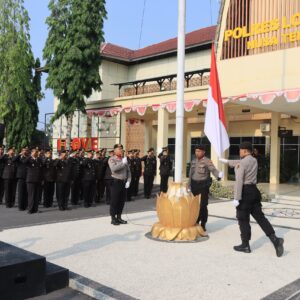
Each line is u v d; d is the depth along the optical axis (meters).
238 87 15.07
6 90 25.58
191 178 8.34
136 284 5.14
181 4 7.77
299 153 20.36
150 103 19.83
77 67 19.80
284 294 4.83
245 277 5.45
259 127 22.23
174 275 5.50
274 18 14.37
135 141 26.77
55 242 7.26
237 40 15.34
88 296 4.96
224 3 15.65
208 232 8.36
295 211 11.77
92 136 25.52
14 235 7.80
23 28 26.05
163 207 7.59
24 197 11.29
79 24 19.64
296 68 13.52
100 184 12.97
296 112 18.33
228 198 14.09
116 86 26.86
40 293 4.93
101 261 6.11
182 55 7.80
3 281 4.56
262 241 7.61
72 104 20.11
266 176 20.08
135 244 7.19
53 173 11.58
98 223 9.20
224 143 8.49
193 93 17.92
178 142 7.82
